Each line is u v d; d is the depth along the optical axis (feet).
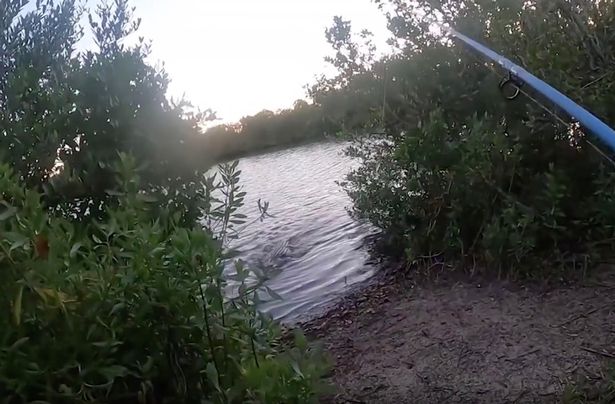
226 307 8.34
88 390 6.91
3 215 7.25
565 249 14.99
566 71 15.01
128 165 8.71
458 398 10.47
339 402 11.09
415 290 15.49
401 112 18.75
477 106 17.15
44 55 15.29
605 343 11.05
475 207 16.02
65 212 12.31
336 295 17.07
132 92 13.53
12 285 6.91
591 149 15.29
